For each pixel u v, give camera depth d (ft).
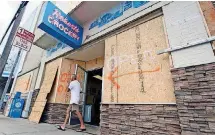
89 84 22.62
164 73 8.26
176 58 7.73
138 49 10.11
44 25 12.36
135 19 10.93
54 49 20.36
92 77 22.61
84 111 17.20
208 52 6.76
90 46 14.82
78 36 15.51
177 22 8.39
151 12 10.11
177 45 7.91
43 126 12.94
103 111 10.41
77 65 18.17
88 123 16.93
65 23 14.26
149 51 9.45
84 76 18.72
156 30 9.61
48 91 17.11
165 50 8.16
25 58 29.68
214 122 5.69
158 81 8.36
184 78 7.06
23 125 12.54
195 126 6.09
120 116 9.27
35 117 16.60
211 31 7.07
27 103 20.52
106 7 13.92
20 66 30.32
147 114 8.11
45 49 22.41
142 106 8.48
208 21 7.36
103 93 11.01
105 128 9.75
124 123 8.89
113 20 12.95
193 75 6.82
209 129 5.73
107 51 12.28
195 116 6.21
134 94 9.16
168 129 7.12
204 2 7.84
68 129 12.09
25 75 26.61
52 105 15.96
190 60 7.17
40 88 19.25
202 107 6.14
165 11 9.23
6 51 17.47
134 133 8.24
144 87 8.84
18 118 19.08
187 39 7.66
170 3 9.14
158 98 8.04
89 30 15.39
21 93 24.48
